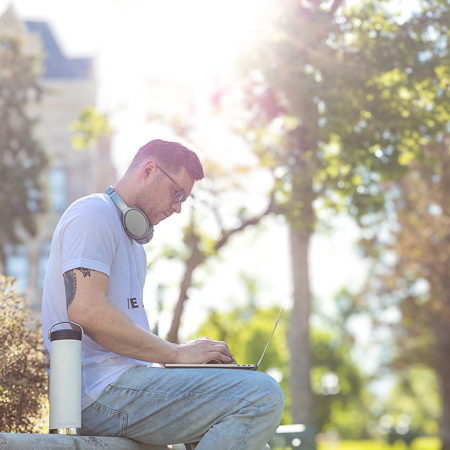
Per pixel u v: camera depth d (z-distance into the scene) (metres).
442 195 17.95
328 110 9.62
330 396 53.78
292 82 9.40
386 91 9.64
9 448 1.91
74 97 33.44
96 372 2.52
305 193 10.55
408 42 9.16
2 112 21.88
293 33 9.38
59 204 32.72
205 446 2.33
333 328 53.28
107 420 2.46
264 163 11.63
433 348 28.42
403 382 57.50
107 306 2.39
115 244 2.60
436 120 9.87
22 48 22.72
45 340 2.65
